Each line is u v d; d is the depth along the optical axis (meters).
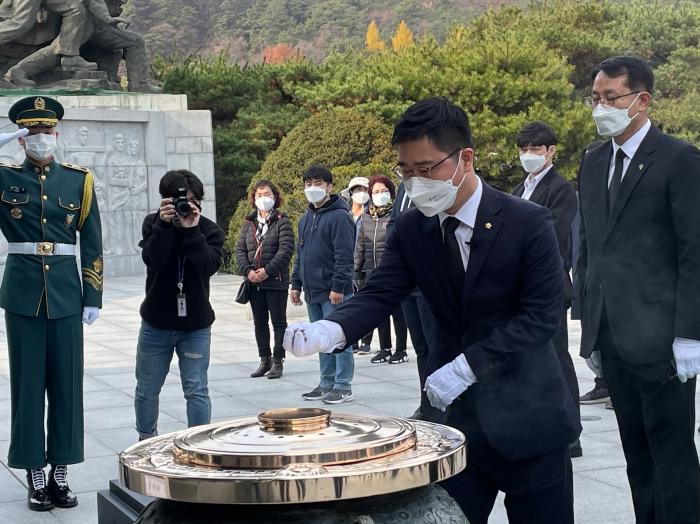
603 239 3.81
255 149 22.50
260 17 84.75
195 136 19.08
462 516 2.11
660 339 3.64
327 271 7.68
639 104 3.71
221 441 1.98
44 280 5.02
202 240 5.33
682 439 3.70
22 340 4.99
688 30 30.84
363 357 9.52
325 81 23.30
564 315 5.13
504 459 2.75
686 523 3.69
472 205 2.71
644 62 3.75
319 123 18.14
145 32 80.56
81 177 5.21
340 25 83.75
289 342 2.64
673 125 29.03
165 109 19.00
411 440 2.03
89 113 17.70
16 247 5.06
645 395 3.72
